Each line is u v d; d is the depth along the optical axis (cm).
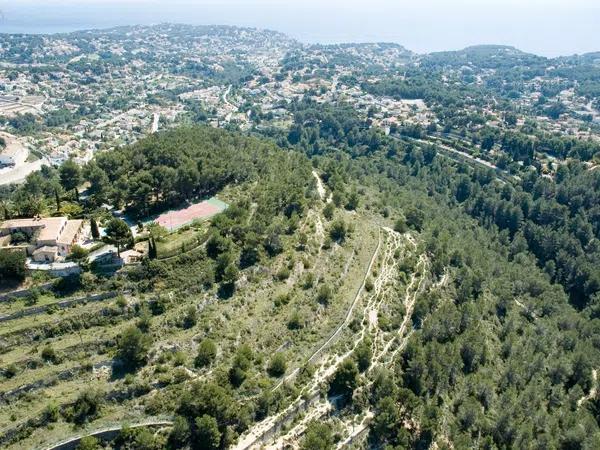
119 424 11044
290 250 16888
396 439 12825
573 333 18325
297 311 14988
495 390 15212
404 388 13612
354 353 14275
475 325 17075
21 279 13162
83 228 15925
